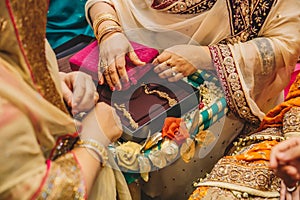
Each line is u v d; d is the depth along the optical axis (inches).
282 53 61.4
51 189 35.4
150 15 64.4
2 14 33.5
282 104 55.5
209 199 49.6
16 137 32.7
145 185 59.4
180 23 63.4
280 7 62.0
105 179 44.9
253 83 61.1
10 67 34.7
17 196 33.3
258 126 62.9
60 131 37.3
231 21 62.7
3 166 32.4
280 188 49.8
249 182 49.8
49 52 40.5
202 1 61.7
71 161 38.4
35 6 35.3
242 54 60.3
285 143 46.1
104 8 64.6
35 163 34.5
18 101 33.4
